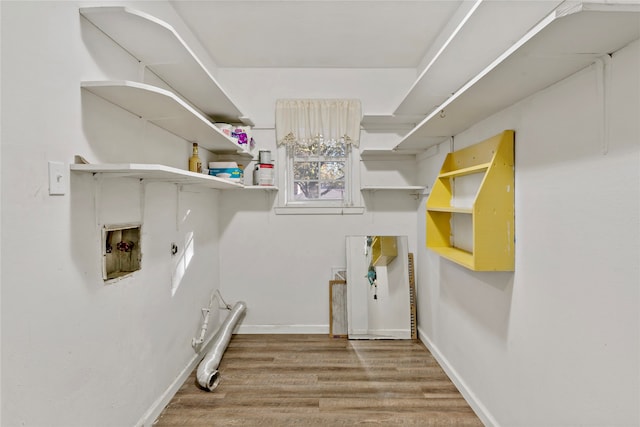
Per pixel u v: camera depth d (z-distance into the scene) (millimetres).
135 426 1670
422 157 3014
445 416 1902
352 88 3158
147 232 1809
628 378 988
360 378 2314
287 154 3211
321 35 2553
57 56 1148
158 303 1932
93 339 1349
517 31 1489
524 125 1498
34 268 1055
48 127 1109
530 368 1448
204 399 2064
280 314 3209
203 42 2658
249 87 3148
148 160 1811
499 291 1700
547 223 1342
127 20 1311
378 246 3145
